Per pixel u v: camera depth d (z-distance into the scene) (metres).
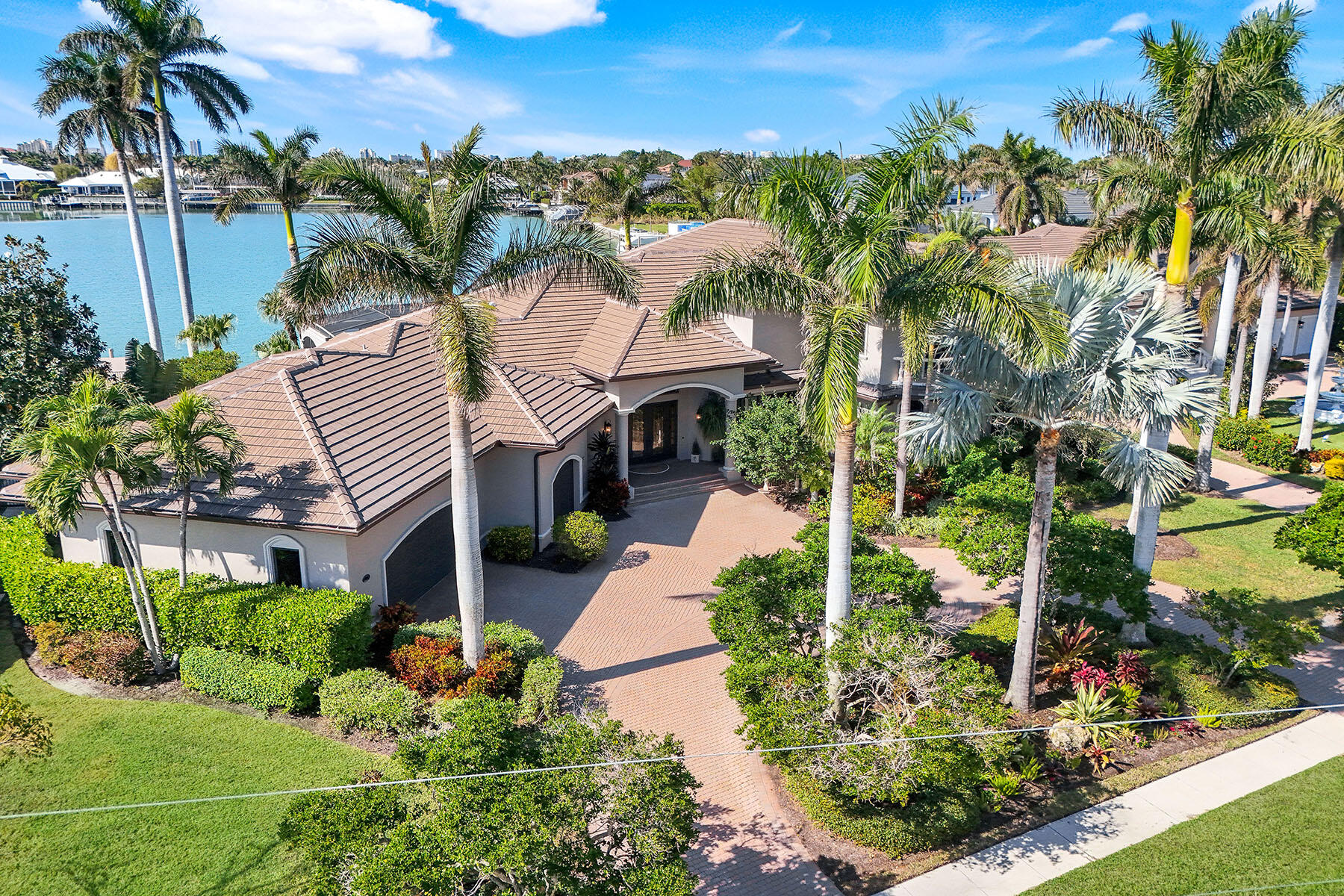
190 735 14.75
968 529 19.30
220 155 37.88
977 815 13.32
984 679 13.23
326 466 17.81
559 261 15.73
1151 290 16.91
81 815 12.72
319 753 14.31
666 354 27.64
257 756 14.19
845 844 12.81
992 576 18.56
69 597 17.36
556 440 22.06
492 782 9.38
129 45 37.19
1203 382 14.49
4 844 12.12
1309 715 16.44
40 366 25.94
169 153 39.16
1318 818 13.38
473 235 14.95
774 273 14.30
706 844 12.77
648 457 30.78
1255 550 24.34
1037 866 12.44
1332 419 37.25
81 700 15.79
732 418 28.06
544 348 27.89
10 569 17.84
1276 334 45.78
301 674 15.48
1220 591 21.73
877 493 26.25
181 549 16.50
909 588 16.31
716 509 27.09
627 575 22.17
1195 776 14.55
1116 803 13.86
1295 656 18.66
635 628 19.38
